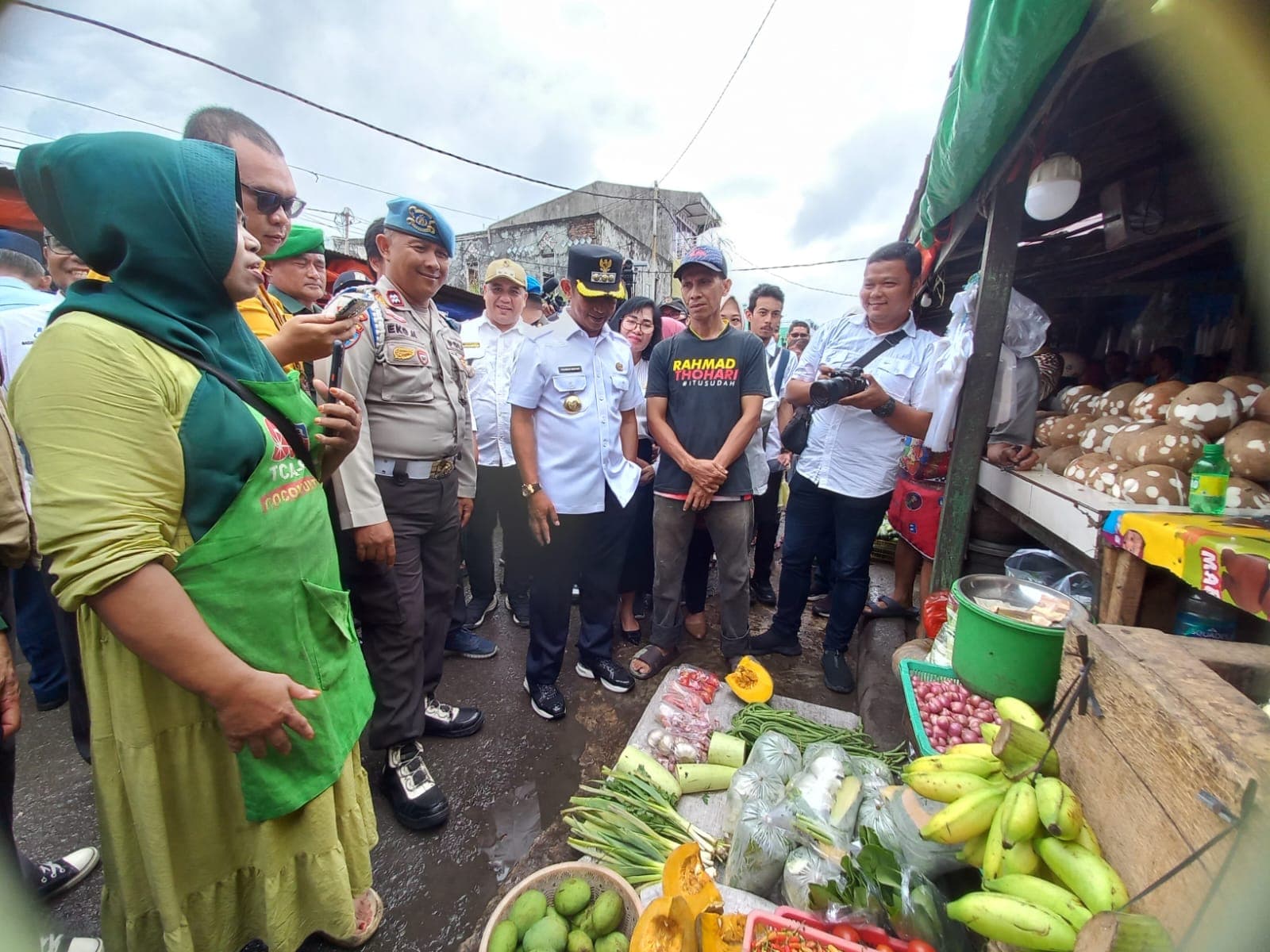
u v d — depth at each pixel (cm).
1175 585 162
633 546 333
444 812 200
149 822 111
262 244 166
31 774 218
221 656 103
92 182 101
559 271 2033
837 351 297
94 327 96
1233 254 275
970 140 209
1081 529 187
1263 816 79
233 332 122
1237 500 165
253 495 113
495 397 340
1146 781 105
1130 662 116
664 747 215
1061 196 200
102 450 94
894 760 204
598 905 143
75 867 175
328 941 159
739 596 286
